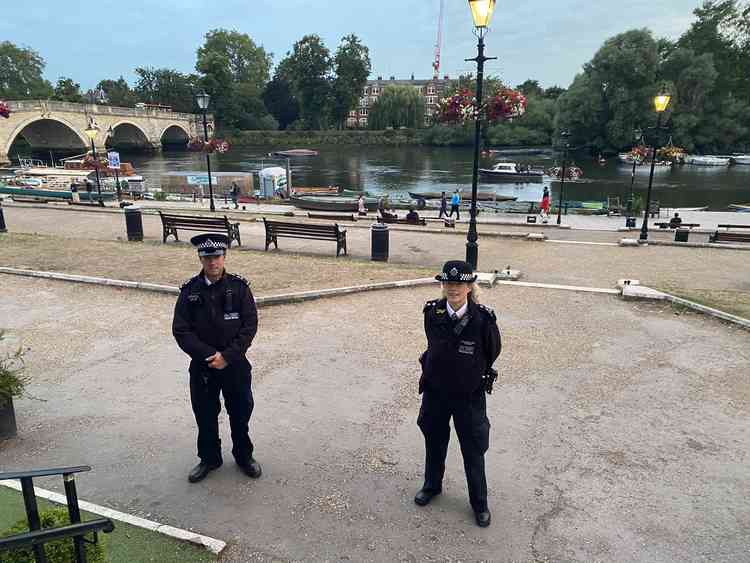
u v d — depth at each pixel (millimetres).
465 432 3812
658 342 7375
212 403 4309
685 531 3857
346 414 5535
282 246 15758
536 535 3834
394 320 8289
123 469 4629
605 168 70000
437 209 35844
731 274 12875
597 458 4750
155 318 8398
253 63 137750
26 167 53656
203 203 34719
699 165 72312
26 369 6605
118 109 80750
